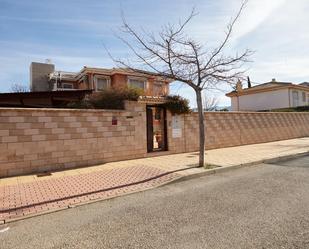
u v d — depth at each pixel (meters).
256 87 29.72
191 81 8.89
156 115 11.98
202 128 8.77
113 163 9.59
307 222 3.99
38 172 8.23
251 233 3.69
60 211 5.05
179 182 7.13
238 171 8.32
